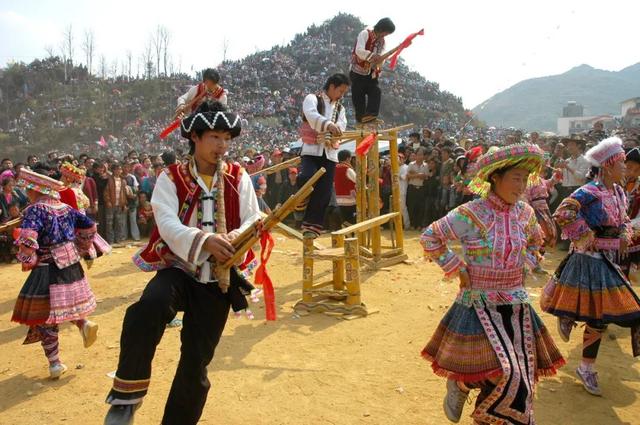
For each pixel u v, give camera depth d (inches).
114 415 103.7
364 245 341.1
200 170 122.3
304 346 204.1
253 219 123.8
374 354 195.2
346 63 3041.3
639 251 189.5
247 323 231.1
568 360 191.5
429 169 486.9
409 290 273.7
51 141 2070.6
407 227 499.5
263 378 176.9
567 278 170.4
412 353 195.5
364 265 324.5
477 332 120.3
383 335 213.8
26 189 187.9
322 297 251.3
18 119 2258.9
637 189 202.7
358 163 320.5
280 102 2374.5
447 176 465.4
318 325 227.3
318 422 149.4
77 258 193.2
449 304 249.9
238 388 170.2
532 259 129.3
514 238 123.2
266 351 199.6
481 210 124.7
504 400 113.2
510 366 113.9
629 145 419.8
